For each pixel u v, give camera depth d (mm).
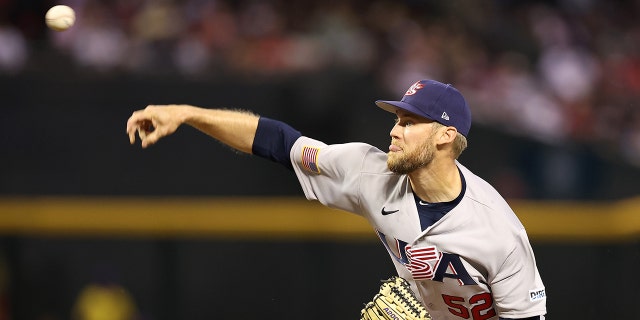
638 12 53812
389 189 14539
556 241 34094
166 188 32750
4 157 32062
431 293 15094
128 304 33094
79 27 38000
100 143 32375
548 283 33875
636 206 33531
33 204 32312
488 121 34719
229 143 15328
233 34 39938
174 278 33156
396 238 14594
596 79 48031
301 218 33188
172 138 32750
